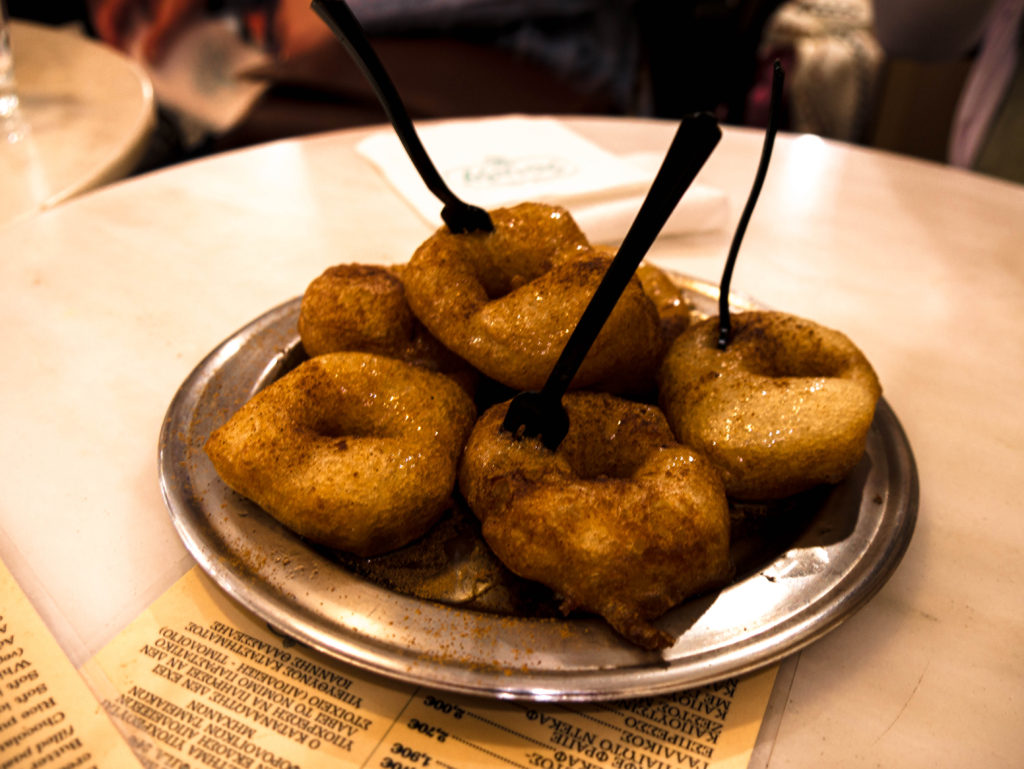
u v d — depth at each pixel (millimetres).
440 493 235
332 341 284
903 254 445
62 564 248
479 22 824
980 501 285
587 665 201
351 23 234
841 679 221
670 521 214
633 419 251
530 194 430
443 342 261
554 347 246
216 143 804
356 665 200
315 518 226
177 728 203
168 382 331
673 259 431
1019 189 519
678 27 827
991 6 690
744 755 202
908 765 202
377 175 518
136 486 279
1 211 456
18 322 364
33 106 585
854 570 228
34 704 207
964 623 240
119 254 421
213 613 234
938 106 1082
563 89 828
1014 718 214
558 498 217
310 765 197
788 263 432
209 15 855
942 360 361
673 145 193
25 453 291
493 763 200
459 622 212
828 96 1094
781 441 248
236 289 396
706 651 204
